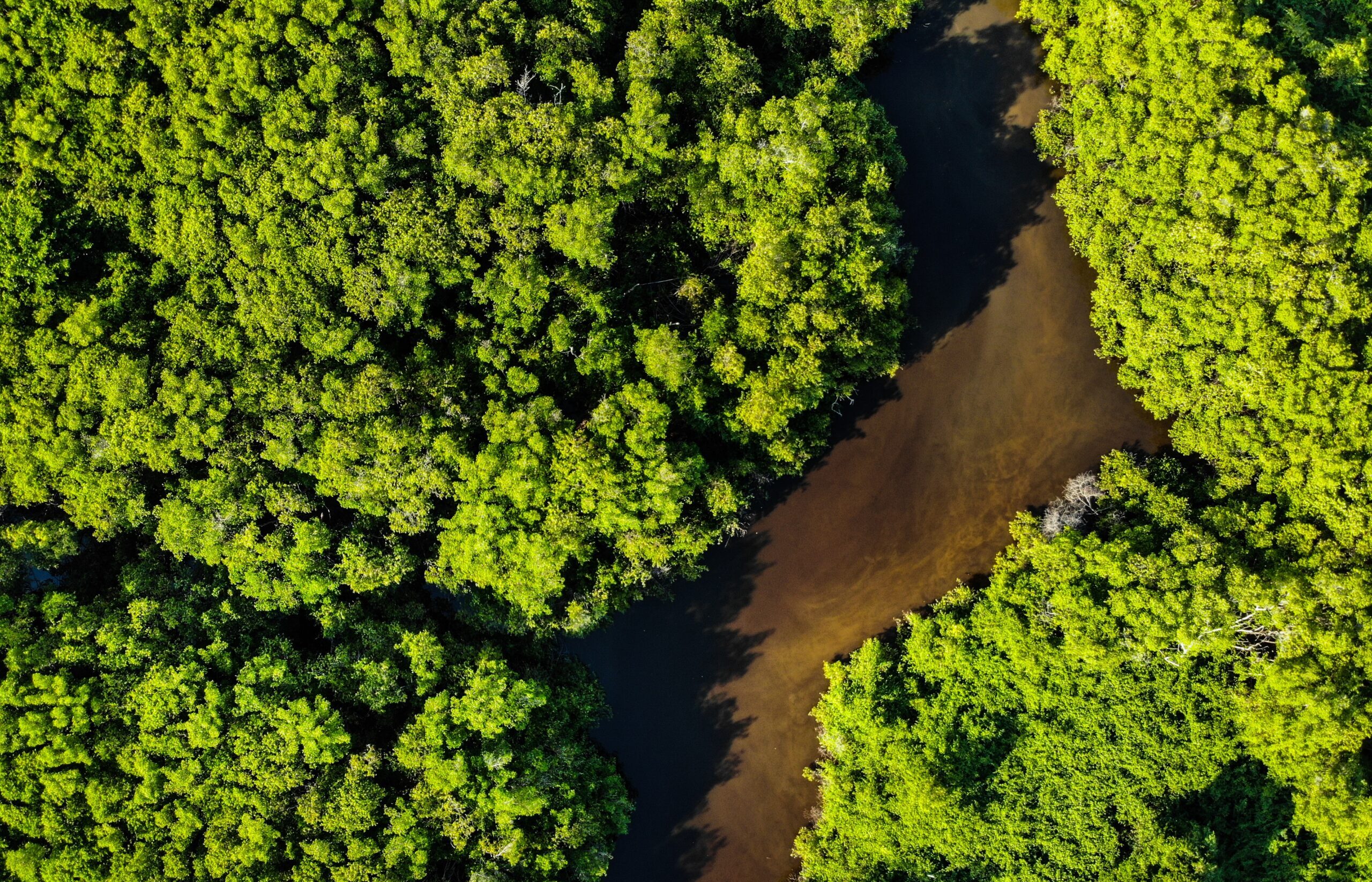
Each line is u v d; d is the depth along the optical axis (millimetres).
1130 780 48344
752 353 47594
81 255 49500
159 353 47562
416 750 46156
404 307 47188
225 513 46812
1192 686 48219
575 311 48656
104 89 47281
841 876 50625
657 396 46031
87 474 47000
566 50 47625
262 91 47406
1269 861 47688
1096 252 49719
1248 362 46219
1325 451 45312
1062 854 48094
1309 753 45750
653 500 45938
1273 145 45594
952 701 50219
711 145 46719
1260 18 45875
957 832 49156
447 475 46750
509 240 46125
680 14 47281
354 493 46625
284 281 46562
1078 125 50312
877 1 49094
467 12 47750
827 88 46844
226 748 46562
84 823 45719
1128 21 47531
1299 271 45281
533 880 47219
